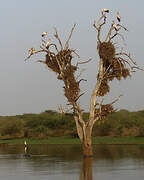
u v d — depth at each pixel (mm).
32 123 107625
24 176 30984
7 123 107938
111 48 44719
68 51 46156
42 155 49500
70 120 102062
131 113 108000
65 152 53781
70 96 45250
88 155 46000
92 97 46094
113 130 91062
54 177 29922
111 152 51500
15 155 50906
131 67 46094
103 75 45781
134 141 72438
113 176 29641
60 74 46156
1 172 33875
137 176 29344
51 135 98562
